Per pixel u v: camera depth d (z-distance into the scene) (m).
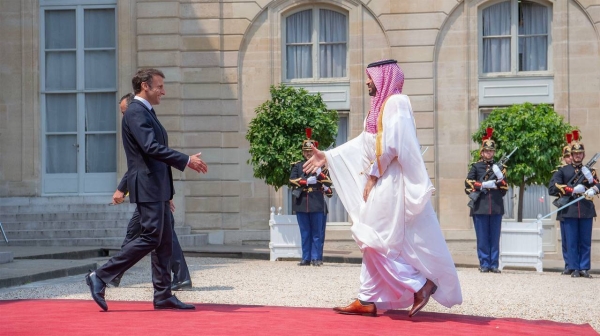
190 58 23.89
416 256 9.07
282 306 10.24
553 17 22.84
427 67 23.17
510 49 23.17
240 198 23.72
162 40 23.86
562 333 8.46
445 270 9.16
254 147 19.95
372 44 23.47
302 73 23.94
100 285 9.34
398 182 9.10
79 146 24.61
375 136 9.34
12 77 24.34
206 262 18.89
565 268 16.86
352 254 20.77
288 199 23.88
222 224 23.72
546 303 11.81
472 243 22.81
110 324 8.00
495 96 23.11
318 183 18.52
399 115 9.10
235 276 15.23
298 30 23.95
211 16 23.83
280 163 19.78
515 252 17.56
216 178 23.72
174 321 8.28
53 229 22.78
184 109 23.86
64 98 24.67
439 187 23.06
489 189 17.41
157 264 9.55
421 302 9.00
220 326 7.92
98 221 23.03
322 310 9.65
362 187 9.53
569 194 16.72
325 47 23.86
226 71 23.81
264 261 19.42
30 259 17.50
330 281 14.41
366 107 23.48
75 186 24.55
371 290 9.18
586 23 22.72
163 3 23.84
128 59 24.08
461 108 23.11
